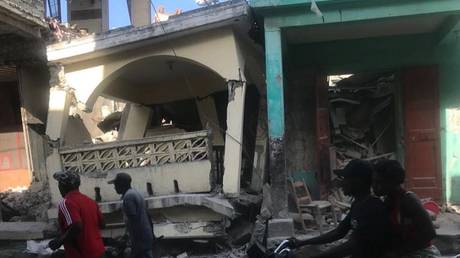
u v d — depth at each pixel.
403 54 10.43
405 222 3.31
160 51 9.12
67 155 9.28
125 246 5.75
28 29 10.67
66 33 11.88
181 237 8.41
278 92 8.27
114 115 15.73
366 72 11.15
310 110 10.60
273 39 8.35
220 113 12.05
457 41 10.23
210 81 11.88
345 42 10.56
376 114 11.59
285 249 3.64
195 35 8.88
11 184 12.45
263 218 8.00
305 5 8.22
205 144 8.54
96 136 17.05
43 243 8.34
